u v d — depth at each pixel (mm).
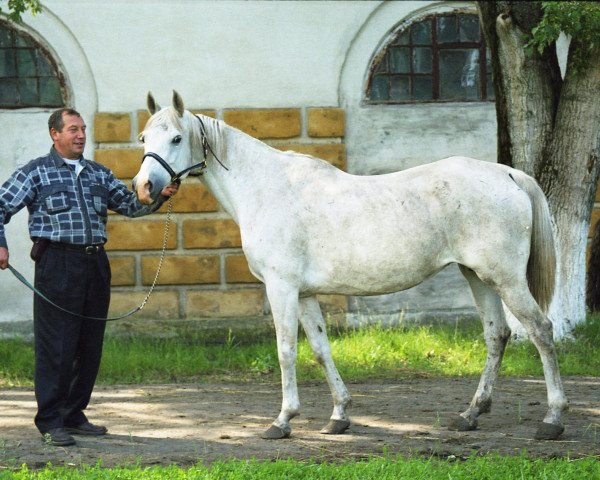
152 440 5910
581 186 9109
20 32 10359
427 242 5707
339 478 4785
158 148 5777
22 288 10352
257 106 10508
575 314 9266
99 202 5871
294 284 5855
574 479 4691
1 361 8969
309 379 8359
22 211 10297
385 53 10648
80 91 10406
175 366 8875
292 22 10477
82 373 6000
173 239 10391
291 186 5941
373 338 9406
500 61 9039
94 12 10320
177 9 10367
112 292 10383
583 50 8648
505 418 6426
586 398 7148
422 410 6809
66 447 5707
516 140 9117
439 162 5910
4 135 10344
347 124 10609
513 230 5637
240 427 6301
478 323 10398
